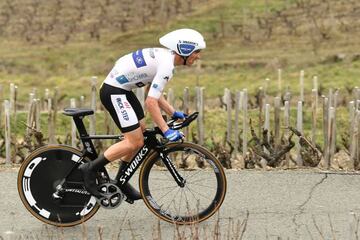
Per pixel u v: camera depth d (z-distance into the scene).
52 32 43.06
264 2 44.47
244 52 37.50
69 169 9.14
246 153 12.67
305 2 43.66
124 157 9.15
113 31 42.59
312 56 35.56
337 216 9.64
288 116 12.24
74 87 32.50
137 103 9.14
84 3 47.12
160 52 8.79
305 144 12.22
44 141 13.23
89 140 9.08
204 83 31.98
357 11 41.75
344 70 32.12
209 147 14.16
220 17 42.84
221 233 9.07
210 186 10.51
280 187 10.77
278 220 9.51
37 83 33.66
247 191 10.59
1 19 45.03
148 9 45.25
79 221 9.20
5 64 37.47
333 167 12.35
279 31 40.22
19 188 9.18
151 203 9.27
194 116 8.99
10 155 12.56
